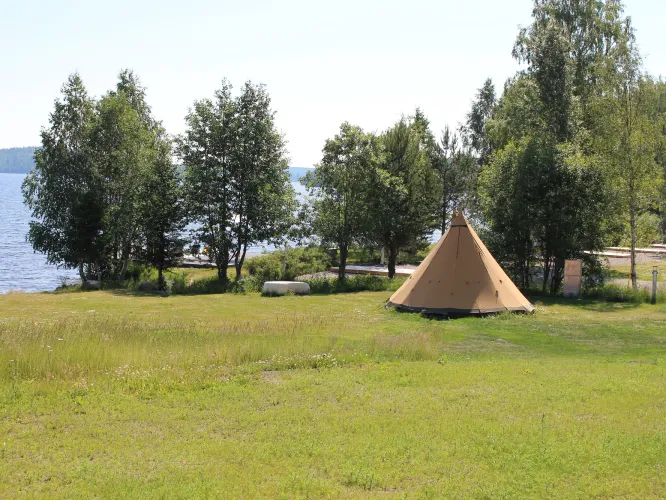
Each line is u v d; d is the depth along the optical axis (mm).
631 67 30469
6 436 8344
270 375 12344
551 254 29047
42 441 8156
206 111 35000
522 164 28703
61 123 38812
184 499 6316
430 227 38250
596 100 31750
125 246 38312
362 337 17031
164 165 37094
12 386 10672
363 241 34562
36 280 48969
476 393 10680
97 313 24031
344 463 7363
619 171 29891
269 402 10188
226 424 8969
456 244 23094
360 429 8664
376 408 9773
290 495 6461
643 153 30047
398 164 35188
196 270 45406
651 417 9234
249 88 35500
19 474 7008
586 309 23781
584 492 6562
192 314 23625
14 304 27328
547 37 33438
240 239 35250
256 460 7492
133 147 38094
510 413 9500
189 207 35688
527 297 27359
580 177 28109
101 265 39281
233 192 35281
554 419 9133
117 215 37500
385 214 33531
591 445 7902
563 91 32875
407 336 16359
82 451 7793
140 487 6582
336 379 11812
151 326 18750
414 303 22641
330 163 34062
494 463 7352
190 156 35312
